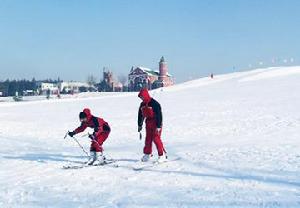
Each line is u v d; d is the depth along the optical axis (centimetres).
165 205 651
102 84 12938
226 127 1933
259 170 902
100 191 777
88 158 1203
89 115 1081
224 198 677
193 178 858
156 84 11681
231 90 4856
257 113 2461
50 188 819
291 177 817
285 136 1532
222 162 1022
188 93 5047
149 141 1084
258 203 636
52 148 1504
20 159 1222
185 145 1407
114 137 1802
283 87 4562
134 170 988
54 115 3186
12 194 778
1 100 8650
